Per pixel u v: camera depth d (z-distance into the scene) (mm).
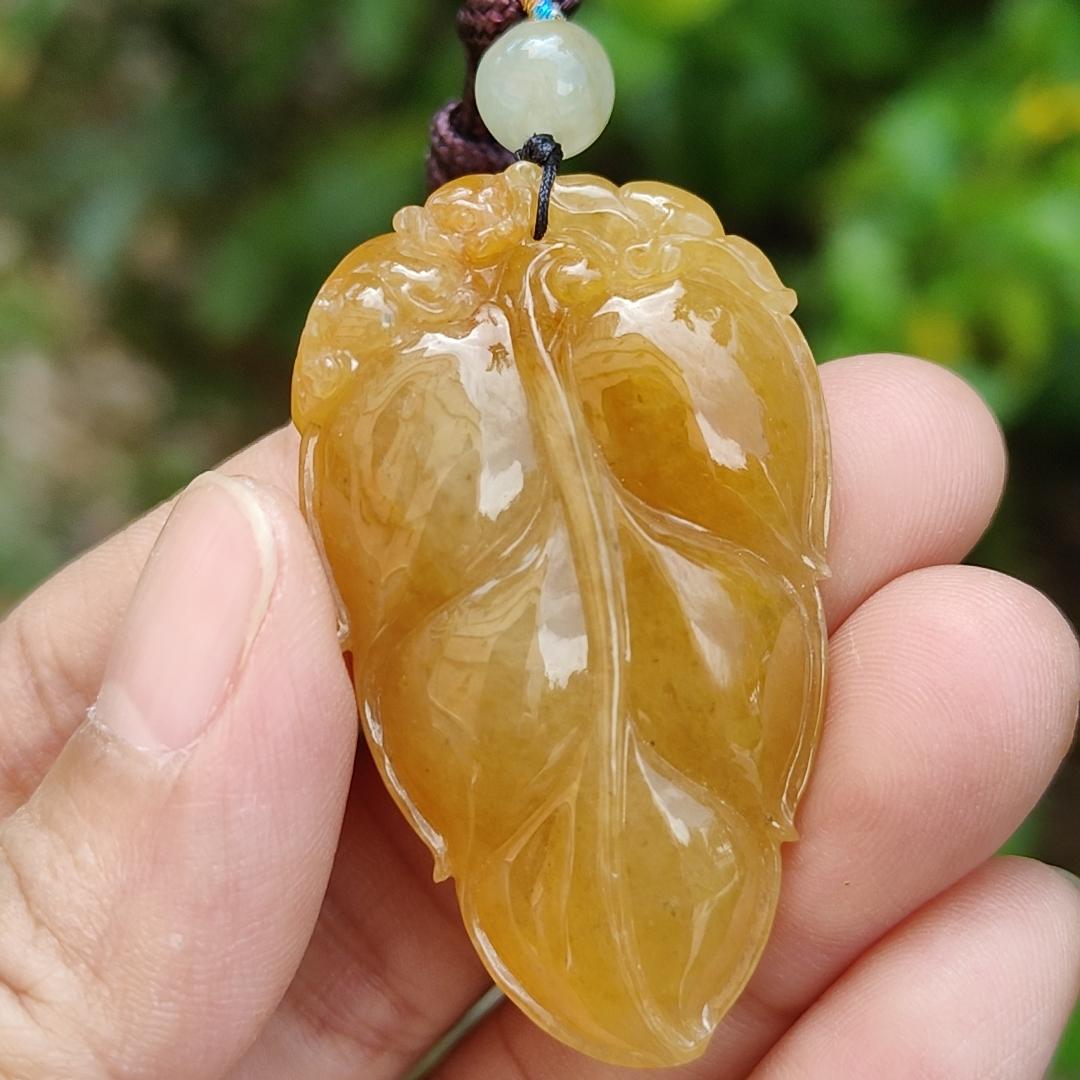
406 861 90
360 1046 94
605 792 68
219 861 66
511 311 73
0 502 164
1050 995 78
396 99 161
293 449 91
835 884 79
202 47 171
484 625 70
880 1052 76
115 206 166
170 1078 70
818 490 76
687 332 73
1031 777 77
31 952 66
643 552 72
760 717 72
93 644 92
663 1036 69
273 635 66
